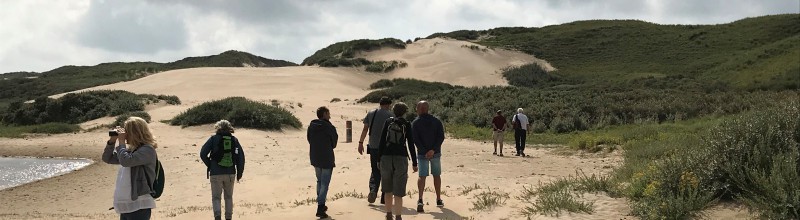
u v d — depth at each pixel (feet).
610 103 102.78
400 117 26.23
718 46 245.45
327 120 28.84
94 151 71.05
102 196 43.50
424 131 28.35
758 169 23.50
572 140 71.15
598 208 25.08
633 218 23.36
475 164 51.34
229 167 26.32
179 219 29.89
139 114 107.24
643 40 278.26
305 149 67.10
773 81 153.79
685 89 164.35
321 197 27.99
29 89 237.25
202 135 83.51
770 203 21.26
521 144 59.47
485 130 89.86
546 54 275.80
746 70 184.85
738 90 152.66
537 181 39.73
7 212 37.99
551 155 59.47
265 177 47.57
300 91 182.09
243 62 361.51
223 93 177.78
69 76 272.72
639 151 47.60
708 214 22.33
